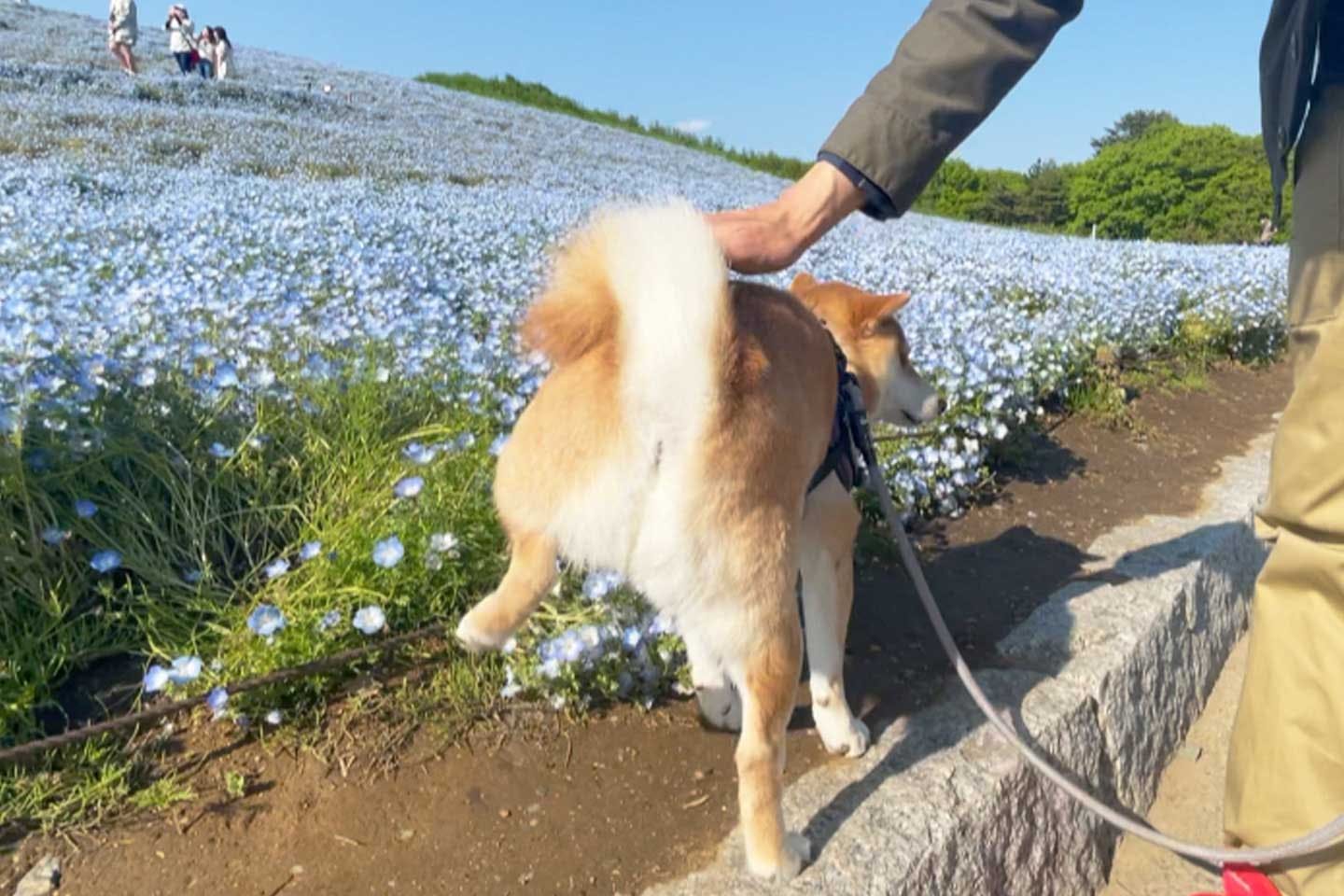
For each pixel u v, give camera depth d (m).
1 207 2.27
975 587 1.34
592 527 0.73
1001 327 2.23
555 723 0.94
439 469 1.14
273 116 7.09
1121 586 1.33
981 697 0.93
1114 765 1.12
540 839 0.81
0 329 1.12
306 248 2.21
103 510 1.01
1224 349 2.89
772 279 2.69
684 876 0.79
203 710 0.88
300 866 0.76
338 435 1.24
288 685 0.89
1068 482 1.78
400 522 1.03
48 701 0.84
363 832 0.80
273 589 0.98
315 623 0.93
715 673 0.95
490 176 5.91
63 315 1.28
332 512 1.10
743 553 0.72
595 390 0.73
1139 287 2.97
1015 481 1.76
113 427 1.10
